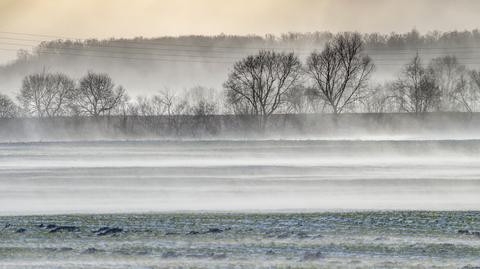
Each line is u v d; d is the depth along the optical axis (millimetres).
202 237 99125
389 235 100312
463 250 90562
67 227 107188
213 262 84938
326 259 86125
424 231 102875
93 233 103000
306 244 94375
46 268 82625
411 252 89688
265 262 84750
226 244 94812
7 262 85750
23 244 95750
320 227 106250
